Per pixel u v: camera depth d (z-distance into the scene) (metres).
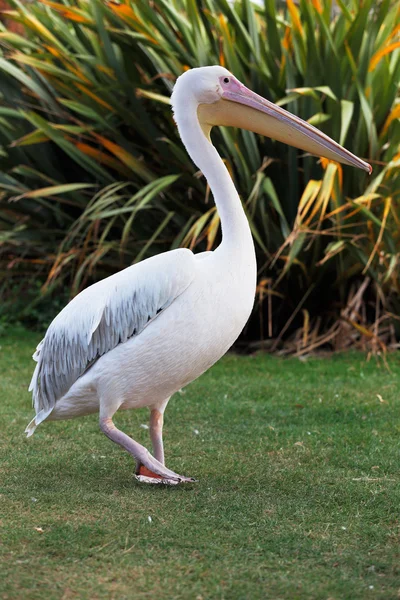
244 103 6.00
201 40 10.98
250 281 5.63
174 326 5.38
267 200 11.29
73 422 7.60
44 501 5.24
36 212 13.00
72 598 3.80
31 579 3.99
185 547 4.46
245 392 8.90
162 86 11.54
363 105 10.34
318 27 11.12
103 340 5.51
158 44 11.05
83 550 4.37
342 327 11.55
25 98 12.70
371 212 10.80
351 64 10.29
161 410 5.91
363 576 4.09
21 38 11.97
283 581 4.00
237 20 10.91
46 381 5.81
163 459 5.95
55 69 11.47
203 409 8.12
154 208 12.12
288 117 6.05
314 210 9.86
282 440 6.96
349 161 6.06
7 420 7.61
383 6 10.66
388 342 11.62
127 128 12.33
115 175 12.50
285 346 11.60
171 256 5.42
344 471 6.05
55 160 12.77
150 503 5.23
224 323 5.51
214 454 6.53
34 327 13.10
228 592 3.88
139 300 5.39
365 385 9.25
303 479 5.83
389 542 4.57
